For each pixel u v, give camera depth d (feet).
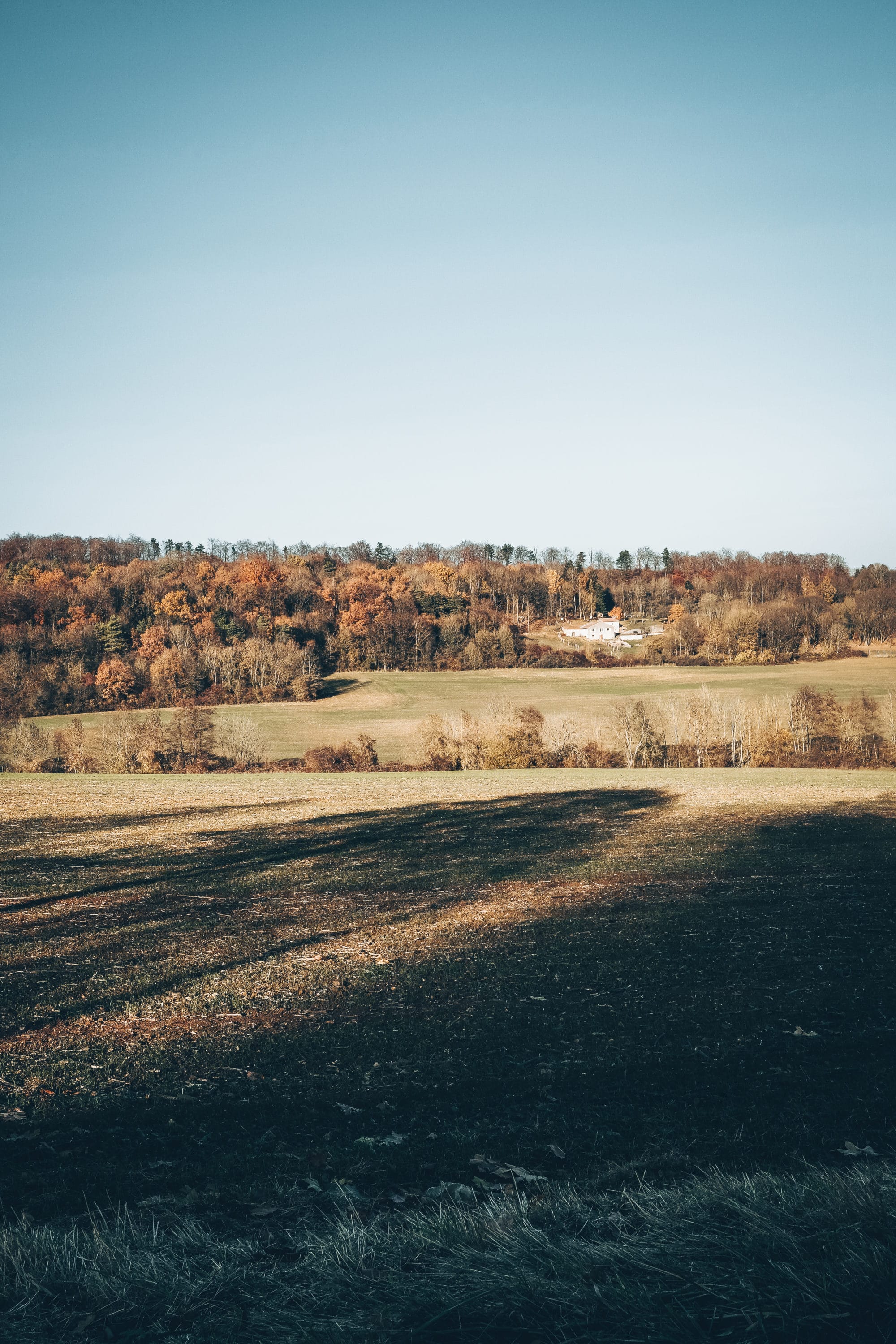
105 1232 15.97
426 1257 14.79
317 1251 15.05
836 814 99.25
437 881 65.10
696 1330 12.55
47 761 181.06
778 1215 15.56
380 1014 33.81
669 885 61.72
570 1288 13.56
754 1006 33.73
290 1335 12.78
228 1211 17.71
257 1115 23.75
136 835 89.10
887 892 57.47
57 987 38.14
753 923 49.21
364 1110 23.97
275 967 41.50
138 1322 13.19
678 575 516.73
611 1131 21.95
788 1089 24.80
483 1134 22.00
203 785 138.72
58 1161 20.81
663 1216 15.72
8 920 52.29
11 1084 26.61
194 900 58.18
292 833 90.27
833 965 39.83
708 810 104.27
